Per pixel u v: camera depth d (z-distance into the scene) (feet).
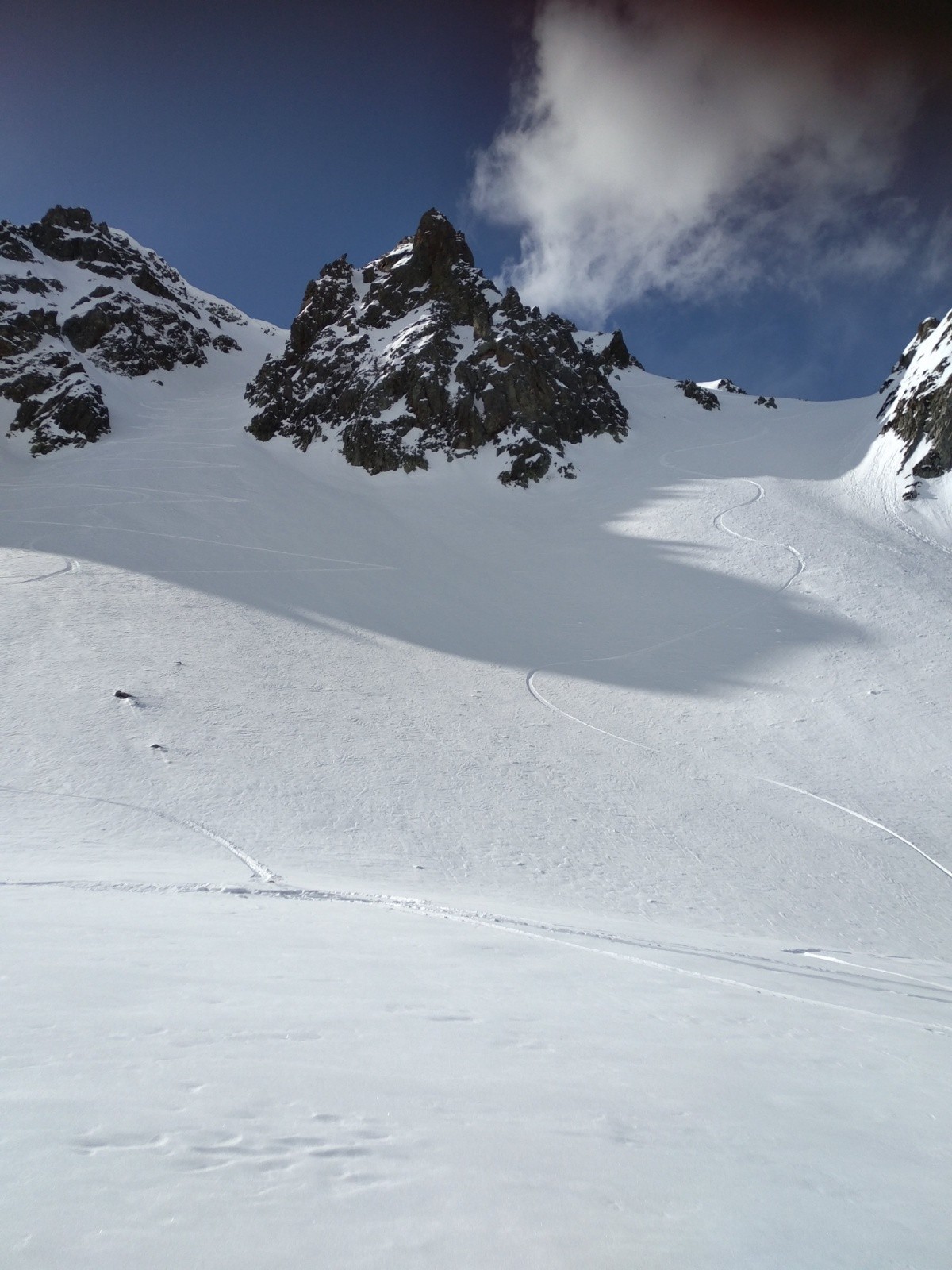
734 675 122.21
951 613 140.77
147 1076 8.76
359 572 161.99
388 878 52.54
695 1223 6.93
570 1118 9.32
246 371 352.49
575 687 115.96
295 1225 5.82
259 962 16.49
